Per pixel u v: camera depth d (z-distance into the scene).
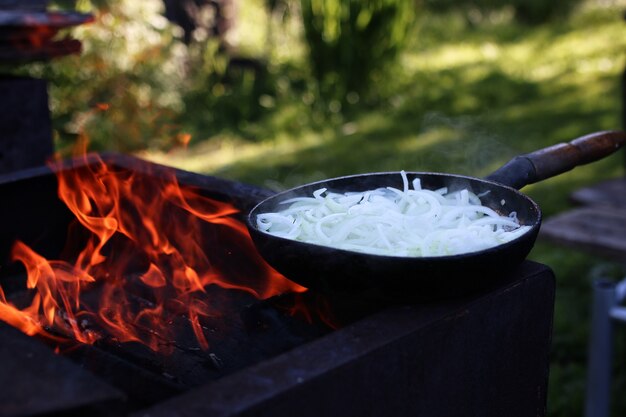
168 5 5.57
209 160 4.74
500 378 1.26
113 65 4.49
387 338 1.08
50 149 2.59
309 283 1.18
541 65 6.75
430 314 1.14
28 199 1.80
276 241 1.16
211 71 5.75
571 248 2.44
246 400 0.95
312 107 5.59
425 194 1.29
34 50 2.47
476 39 7.73
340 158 4.78
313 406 1.01
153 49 4.75
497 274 1.16
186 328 1.50
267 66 5.93
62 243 1.89
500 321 1.23
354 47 5.62
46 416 0.89
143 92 4.65
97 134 4.39
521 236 1.15
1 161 2.46
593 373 2.32
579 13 8.60
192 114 5.37
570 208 4.08
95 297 1.68
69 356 1.32
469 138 5.02
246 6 7.07
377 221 1.19
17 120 2.48
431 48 7.38
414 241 1.16
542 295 1.30
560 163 1.43
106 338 1.47
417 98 5.86
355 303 1.42
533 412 1.36
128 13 4.59
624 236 2.40
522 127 5.24
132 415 0.93
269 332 1.43
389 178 1.41
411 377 1.12
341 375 1.03
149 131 4.64
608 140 1.51
